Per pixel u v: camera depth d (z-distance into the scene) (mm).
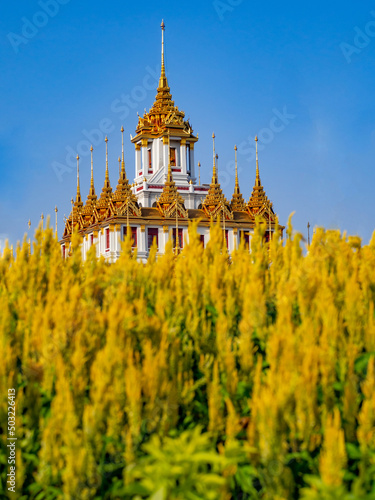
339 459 4047
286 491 4383
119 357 4762
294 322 5707
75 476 4309
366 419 4453
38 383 5230
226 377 5367
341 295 6008
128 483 4414
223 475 4484
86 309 5594
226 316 5961
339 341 5242
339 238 7180
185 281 6441
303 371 4602
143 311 5516
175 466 4020
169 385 4879
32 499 4789
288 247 7074
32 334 5441
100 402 4566
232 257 7441
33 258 7012
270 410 4379
